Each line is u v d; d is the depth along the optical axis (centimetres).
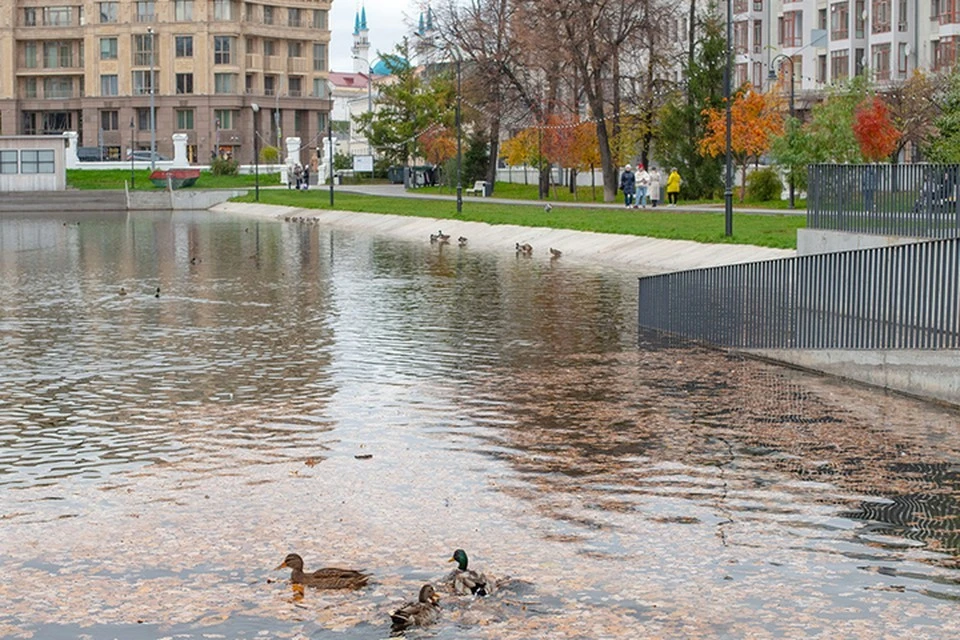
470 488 1630
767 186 7006
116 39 13362
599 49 7856
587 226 5581
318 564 1356
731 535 1440
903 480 1664
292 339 2908
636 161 8912
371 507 1550
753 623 1197
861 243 2783
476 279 4244
